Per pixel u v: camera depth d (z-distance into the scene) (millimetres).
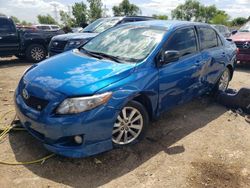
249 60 9273
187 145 4215
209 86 5625
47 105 3393
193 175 3539
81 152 3426
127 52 4316
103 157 3764
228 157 3967
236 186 3393
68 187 3225
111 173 3490
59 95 3383
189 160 3842
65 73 3748
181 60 4605
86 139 3400
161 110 4402
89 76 3641
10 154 3746
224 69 5965
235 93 5863
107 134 3541
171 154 3949
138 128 4035
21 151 3818
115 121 3572
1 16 9781
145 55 4156
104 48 4617
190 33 4980
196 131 4672
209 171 3635
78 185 3264
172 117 5133
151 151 3986
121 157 3795
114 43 4652
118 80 3656
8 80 7449
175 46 4547
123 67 3885
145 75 3941
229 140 4441
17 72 8586
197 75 4996
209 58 5277
